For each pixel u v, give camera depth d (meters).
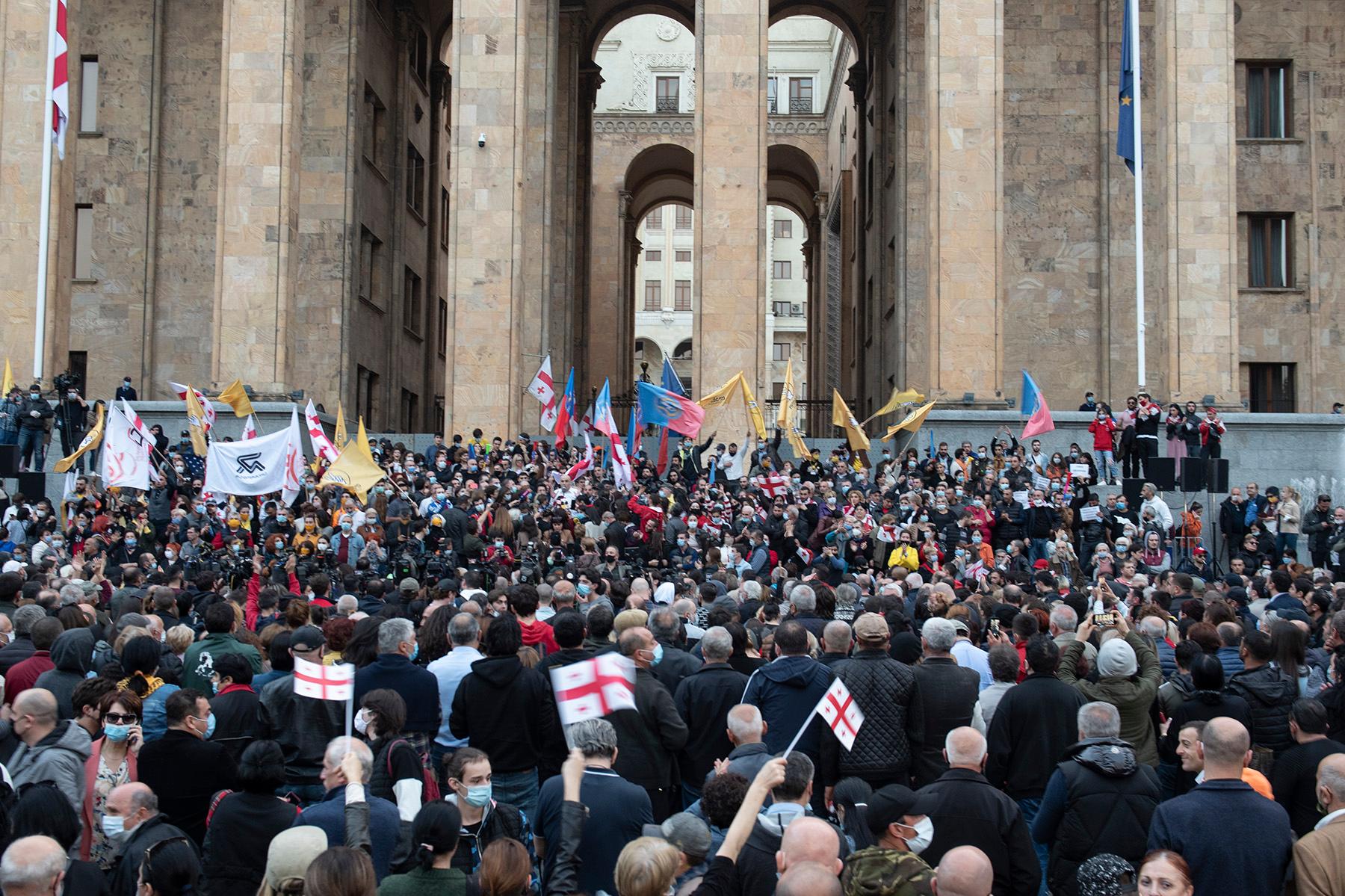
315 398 41.78
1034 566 23.14
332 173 42.34
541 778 10.65
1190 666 10.91
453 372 36.69
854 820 8.23
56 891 6.46
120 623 12.37
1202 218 36.31
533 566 17.95
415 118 51.09
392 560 22.88
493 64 37.25
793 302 106.38
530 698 10.08
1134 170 33.66
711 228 36.66
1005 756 10.03
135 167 43.06
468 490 26.70
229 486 25.64
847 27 54.84
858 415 54.97
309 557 22.73
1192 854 7.41
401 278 47.97
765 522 25.58
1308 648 13.37
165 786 8.92
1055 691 10.09
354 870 6.37
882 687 9.98
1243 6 43.09
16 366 36.03
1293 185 42.88
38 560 21.66
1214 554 28.61
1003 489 26.33
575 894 7.54
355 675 10.22
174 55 43.50
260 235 36.31
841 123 64.94
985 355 35.88
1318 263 42.62
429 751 10.17
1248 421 34.53
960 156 36.28
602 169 67.44
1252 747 10.08
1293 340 42.66
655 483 32.03
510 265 36.88
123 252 42.97
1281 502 27.73
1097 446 31.30
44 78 36.84
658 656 11.27
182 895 7.48
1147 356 42.28
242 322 36.19
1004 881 8.30
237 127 36.53
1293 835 7.50
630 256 71.75
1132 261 42.72
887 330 49.22
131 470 25.64
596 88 55.22
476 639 11.05
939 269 36.03
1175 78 36.56
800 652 10.33
